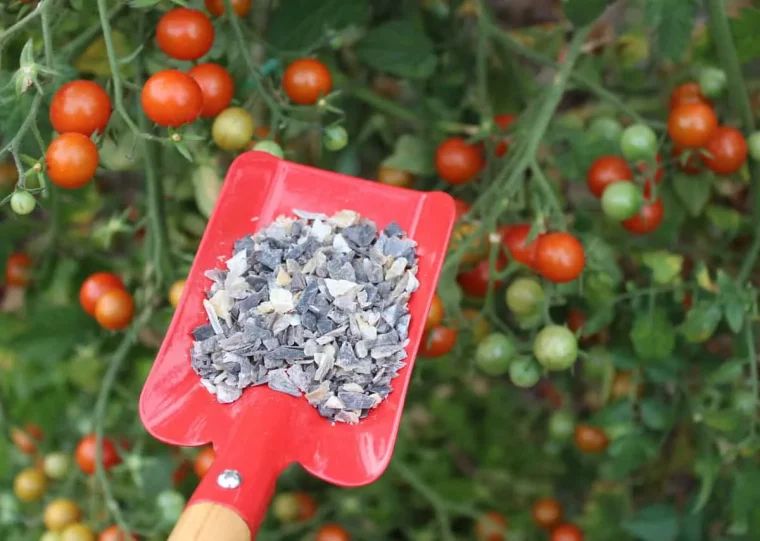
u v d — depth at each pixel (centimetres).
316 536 71
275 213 55
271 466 48
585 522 73
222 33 58
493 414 81
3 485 71
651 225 61
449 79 74
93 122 50
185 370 52
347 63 75
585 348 71
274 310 53
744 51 63
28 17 50
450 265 56
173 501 60
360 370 51
